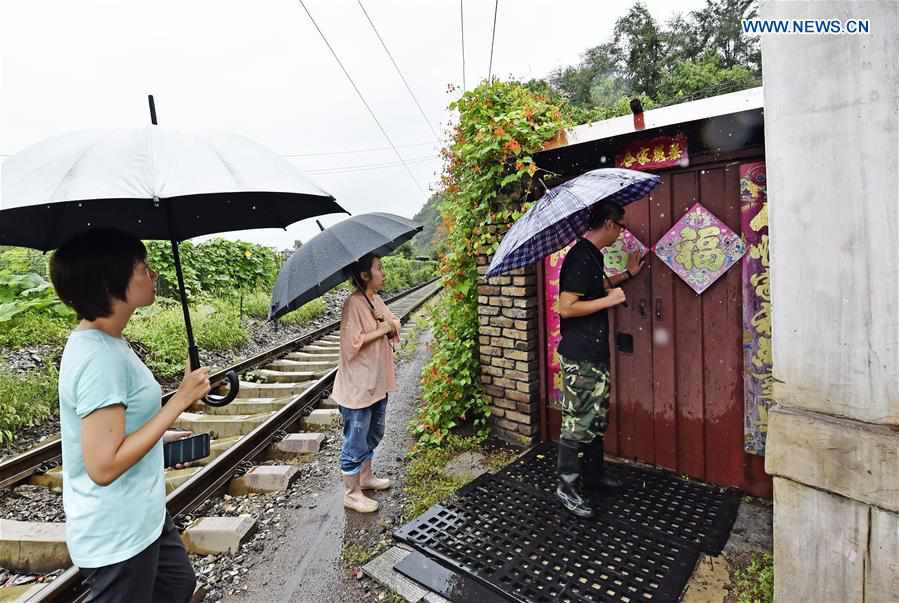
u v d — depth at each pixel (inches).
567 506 118.5
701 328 130.6
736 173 122.0
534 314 163.2
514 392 165.9
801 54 60.4
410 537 114.0
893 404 56.5
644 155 133.6
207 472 141.7
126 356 62.0
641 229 139.3
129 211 80.6
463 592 96.0
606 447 152.2
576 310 112.3
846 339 59.4
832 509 61.9
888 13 53.2
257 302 486.6
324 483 150.4
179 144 62.1
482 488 134.1
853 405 59.4
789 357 64.8
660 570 99.0
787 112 62.4
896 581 57.1
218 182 59.6
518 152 149.6
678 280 133.7
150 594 64.1
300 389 247.8
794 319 63.8
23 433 195.2
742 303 123.3
